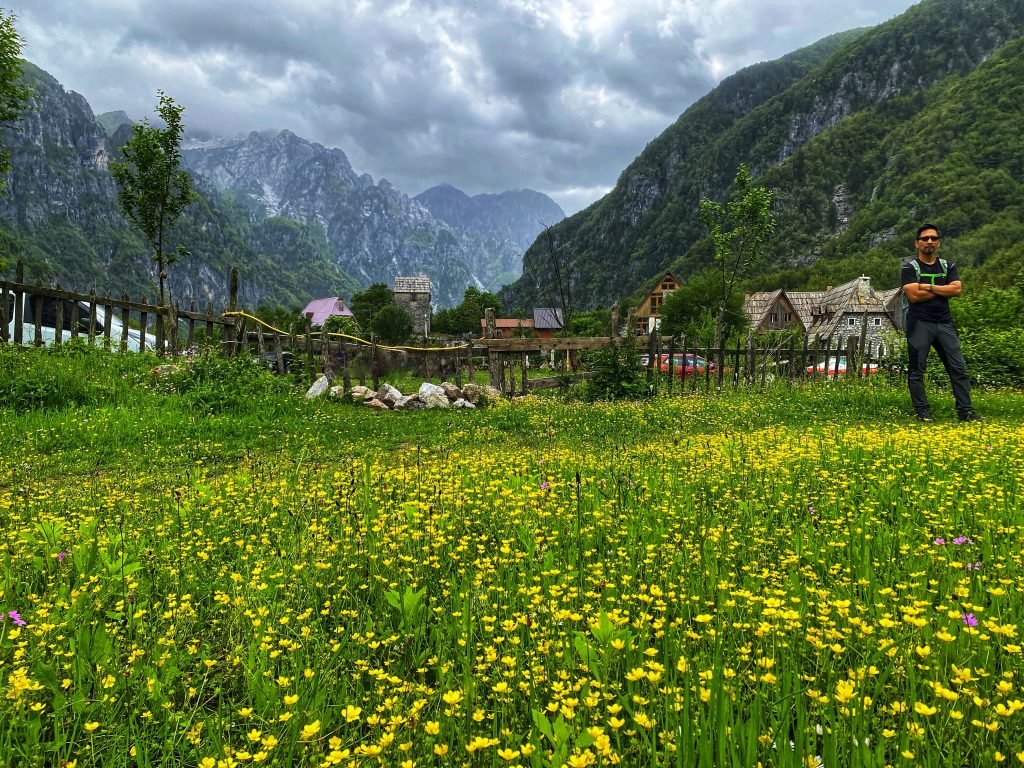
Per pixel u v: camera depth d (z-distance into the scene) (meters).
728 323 33.41
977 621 2.46
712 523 4.25
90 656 2.48
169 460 8.05
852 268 145.00
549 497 4.88
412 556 3.74
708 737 1.83
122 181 21.30
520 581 3.35
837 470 5.96
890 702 2.16
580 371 15.48
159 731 2.18
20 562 3.69
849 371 15.98
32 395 10.83
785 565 3.46
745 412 11.49
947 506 4.45
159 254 21.66
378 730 2.01
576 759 1.60
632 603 2.93
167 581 3.46
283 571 3.48
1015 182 162.62
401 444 9.77
